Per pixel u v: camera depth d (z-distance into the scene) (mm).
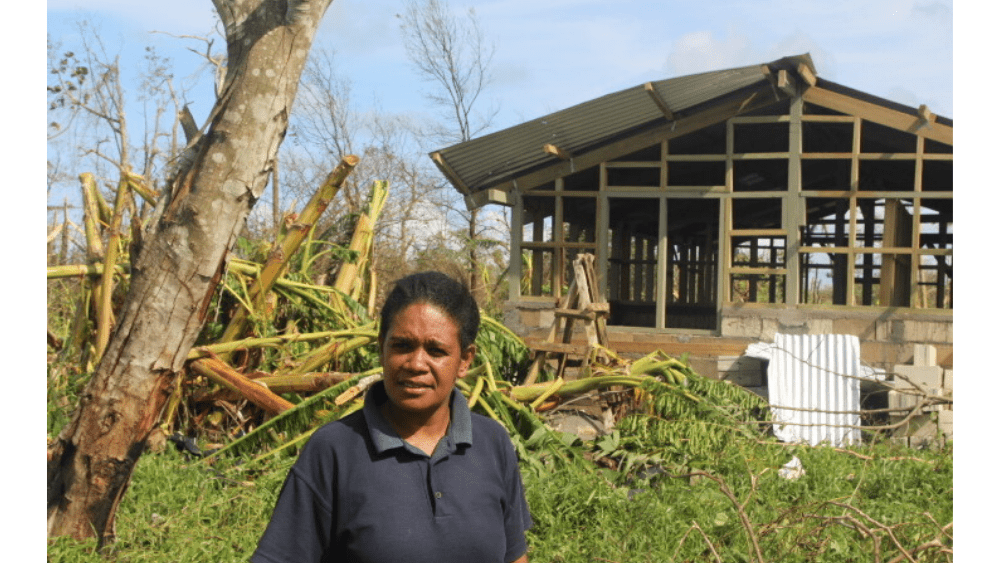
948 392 9820
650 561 5262
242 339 9164
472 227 23078
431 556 2404
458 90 26484
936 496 7082
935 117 11367
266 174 5191
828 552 5504
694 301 22906
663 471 7336
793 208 11906
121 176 8844
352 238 12133
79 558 4945
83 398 5254
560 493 6246
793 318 11891
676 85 11883
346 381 7887
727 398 8703
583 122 12695
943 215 16516
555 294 13031
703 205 18656
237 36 5086
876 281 17250
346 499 2436
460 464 2529
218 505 6207
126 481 5348
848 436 9969
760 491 6988
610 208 17484
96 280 8977
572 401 8883
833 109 11781
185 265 5117
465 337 2547
